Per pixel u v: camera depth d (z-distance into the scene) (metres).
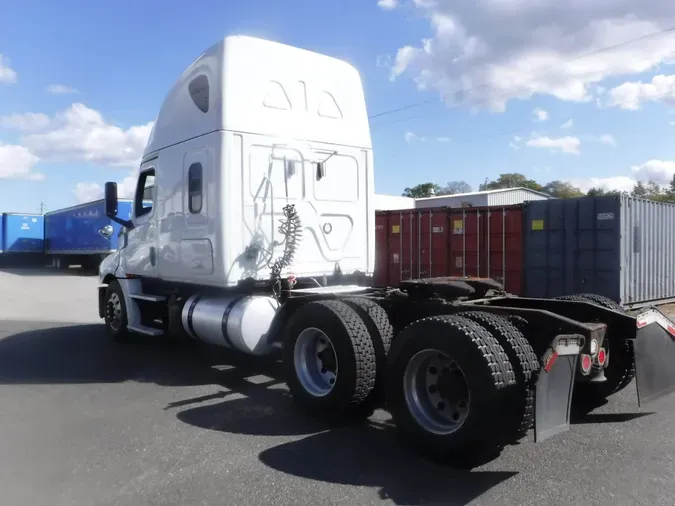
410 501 3.72
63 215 37.16
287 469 4.25
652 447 4.67
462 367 4.10
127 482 4.05
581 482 3.98
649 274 12.05
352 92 7.88
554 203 11.99
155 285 8.90
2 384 6.90
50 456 4.55
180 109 7.59
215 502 3.73
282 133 7.07
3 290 21.92
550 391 4.11
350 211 7.77
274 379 7.05
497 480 4.03
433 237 14.13
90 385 6.81
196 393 6.42
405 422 4.51
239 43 6.80
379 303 5.78
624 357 5.42
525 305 5.94
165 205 7.93
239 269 6.72
